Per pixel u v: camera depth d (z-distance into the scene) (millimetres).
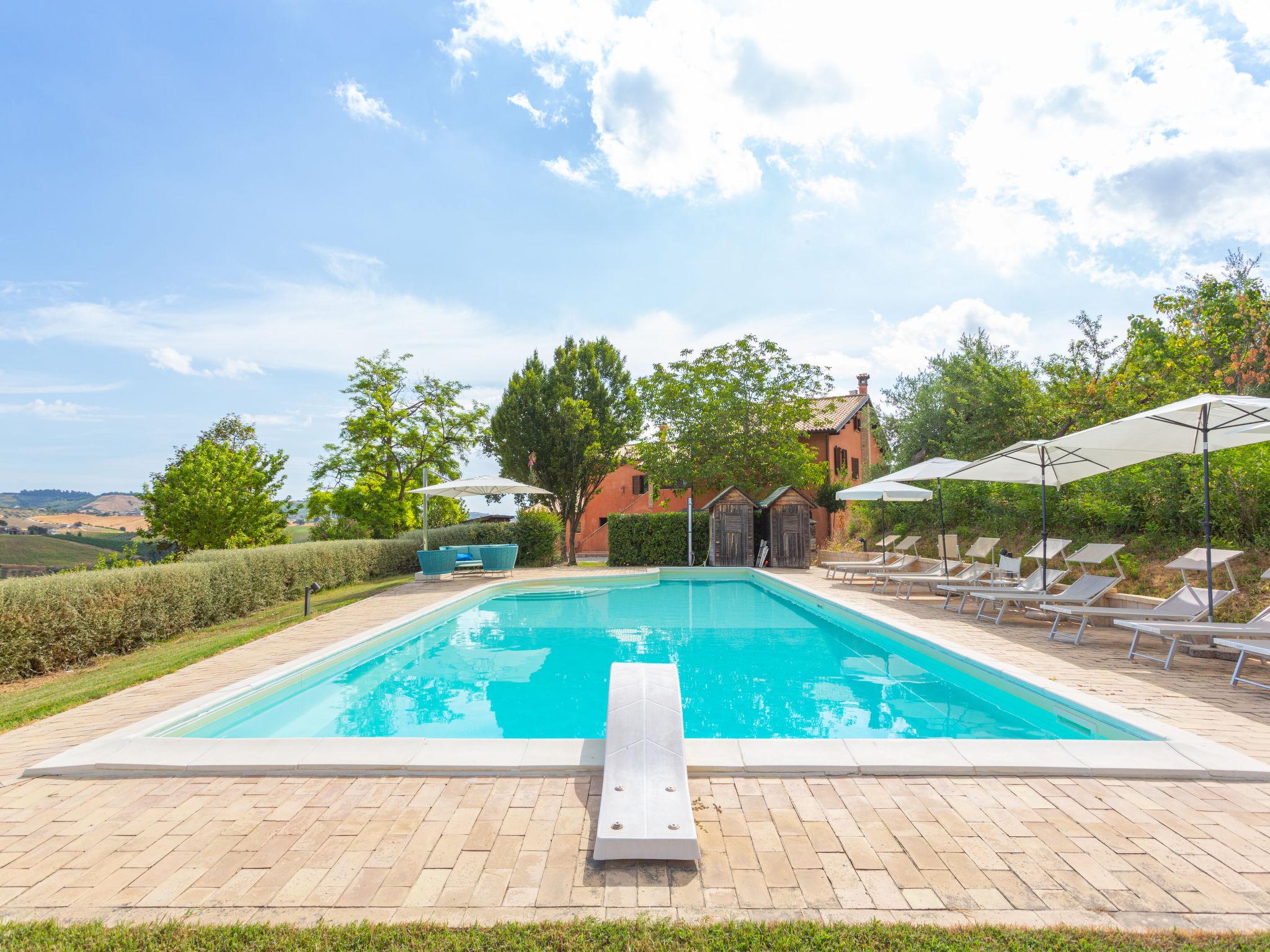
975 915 2723
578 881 2998
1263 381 14086
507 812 3707
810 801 3799
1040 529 13297
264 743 4609
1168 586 9414
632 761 3932
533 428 24281
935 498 17719
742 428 23469
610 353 26797
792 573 18188
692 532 20688
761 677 8070
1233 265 17203
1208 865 3109
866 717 6461
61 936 2623
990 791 3926
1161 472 10539
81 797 3982
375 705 7160
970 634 8883
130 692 6633
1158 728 4836
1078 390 16656
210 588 11312
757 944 2525
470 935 2590
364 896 2906
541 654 9516
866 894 2885
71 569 9664
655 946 2516
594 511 30266
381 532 26516
